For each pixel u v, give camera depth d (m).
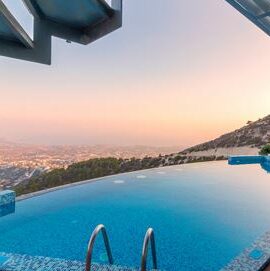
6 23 3.71
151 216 6.06
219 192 8.23
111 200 7.29
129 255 4.15
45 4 4.09
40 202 6.88
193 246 4.47
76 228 5.30
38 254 4.21
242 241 4.70
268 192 8.30
